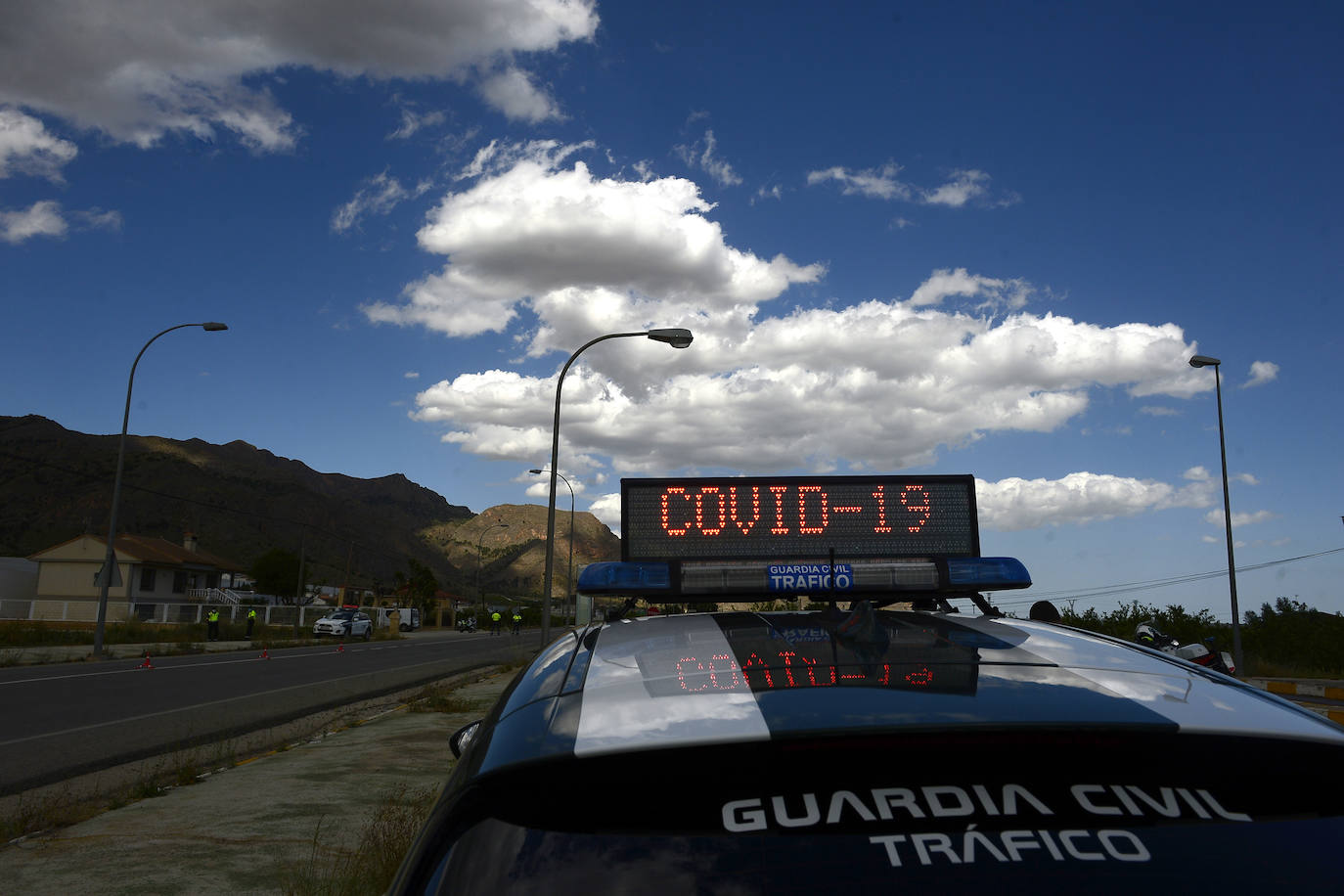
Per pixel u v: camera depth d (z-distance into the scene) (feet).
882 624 7.47
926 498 11.23
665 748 4.45
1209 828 4.36
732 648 6.41
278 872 19.52
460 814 4.85
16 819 24.25
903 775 4.48
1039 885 4.09
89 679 68.08
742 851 4.33
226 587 285.43
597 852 4.42
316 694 61.57
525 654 116.78
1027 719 4.55
